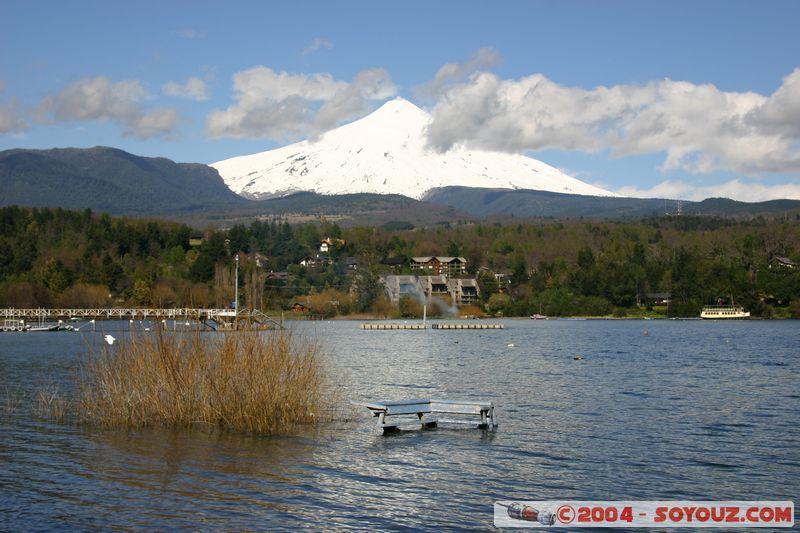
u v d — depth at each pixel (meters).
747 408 38.16
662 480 23.72
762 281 187.75
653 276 198.62
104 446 26.95
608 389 46.38
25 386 44.81
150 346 31.58
